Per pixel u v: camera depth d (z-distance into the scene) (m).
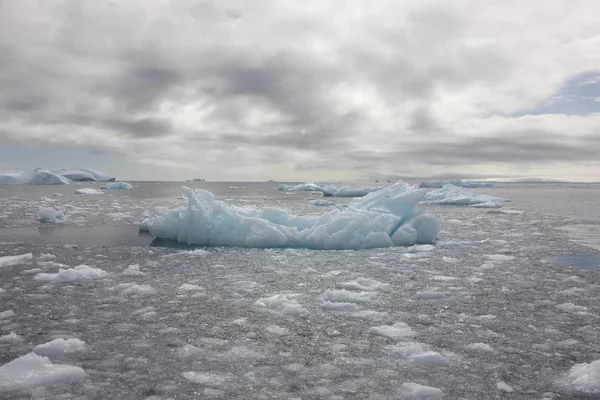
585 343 4.50
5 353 4.18
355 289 6.68
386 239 10.81
